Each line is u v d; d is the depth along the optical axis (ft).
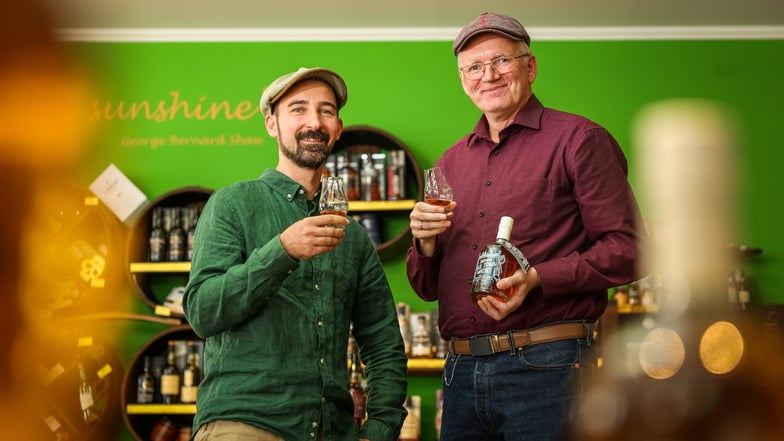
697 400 1.22
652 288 14.57
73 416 12.59
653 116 1.17
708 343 1.22
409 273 8.66
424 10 15.71
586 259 7.60
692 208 1.14
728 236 1.16
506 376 7.73
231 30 16.58
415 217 7.84
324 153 7.90
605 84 16.26
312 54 16.60
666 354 1.25
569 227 7.98
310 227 6.88
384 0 15.28
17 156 1.07
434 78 16.48
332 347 7.47
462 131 16.35
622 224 7.77
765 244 15.67
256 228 7.56
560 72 16.33
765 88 16.15
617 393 1.31
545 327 7.68
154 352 15.55
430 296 8.74
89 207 15.33
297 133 7.85
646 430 1.26
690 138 1.14
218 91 16.61
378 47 16.57
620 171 8.05
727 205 1.14
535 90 16.31
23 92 1.06
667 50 16.31
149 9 15.58
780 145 15.98
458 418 8.08
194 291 7.17
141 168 16.44
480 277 7.50
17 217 1.08
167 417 15.37
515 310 7.72
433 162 16.25
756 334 1.22
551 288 7.51
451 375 8.16
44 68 1.07
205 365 7.44
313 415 7.16
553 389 7.57
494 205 8.09
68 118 1.09
